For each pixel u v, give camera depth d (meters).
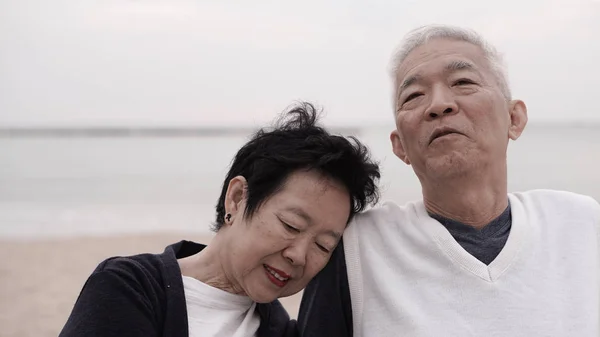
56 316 7.36
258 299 2.03
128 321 1.86
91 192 18.78
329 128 2.18
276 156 2.01
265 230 1.98
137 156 34.78
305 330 2.23
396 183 15.89
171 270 2.01
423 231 2.20
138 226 13.07
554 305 1.99
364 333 2.17
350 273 2.24
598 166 20.30
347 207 2.10
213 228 2.22
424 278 2.13
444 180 2.15
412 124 2.19
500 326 1.99
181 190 19.28
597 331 1.96
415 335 2.03
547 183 16.38
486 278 2.05
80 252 10.61
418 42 2.28
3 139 59.97
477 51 2.22
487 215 2.22
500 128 2.19
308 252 2.03
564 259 2.10
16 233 12.38
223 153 37.25
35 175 23.52
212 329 1.98
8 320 7.18
